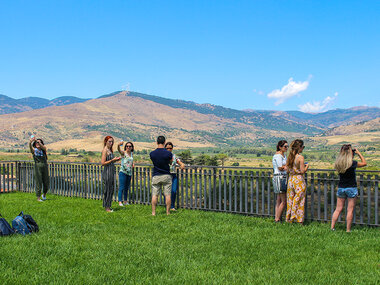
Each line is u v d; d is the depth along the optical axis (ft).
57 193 43.24
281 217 27.22
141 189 36.01
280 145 26.50
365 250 19.51
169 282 14.82
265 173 28.48
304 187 25.46
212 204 34.17
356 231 23.40
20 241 20.68
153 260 17.65
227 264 17.10
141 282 14.82
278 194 26.61
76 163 40.96
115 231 23.76
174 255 18.45
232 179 33.40
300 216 25.29
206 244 20.59
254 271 16.06
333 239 21.53
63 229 24.17
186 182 32.78
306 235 22.63
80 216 28.91
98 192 38.58
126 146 34.91
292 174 25.54
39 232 23.16
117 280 15.05
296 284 14.53
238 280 14.98
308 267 16.60
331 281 14.84
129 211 31.55
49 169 44.24
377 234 22.76
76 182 41.14
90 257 18.17
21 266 16.43
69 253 18.63
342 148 23.54
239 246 20.08
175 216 28.94
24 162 46.06
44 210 31.53
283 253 18.79
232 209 31.99
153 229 24.38
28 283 14.61
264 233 23.07
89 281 14.82
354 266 16.80
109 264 16.99
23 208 32.63
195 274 15.67
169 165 30.25
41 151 37.78
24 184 46.26
